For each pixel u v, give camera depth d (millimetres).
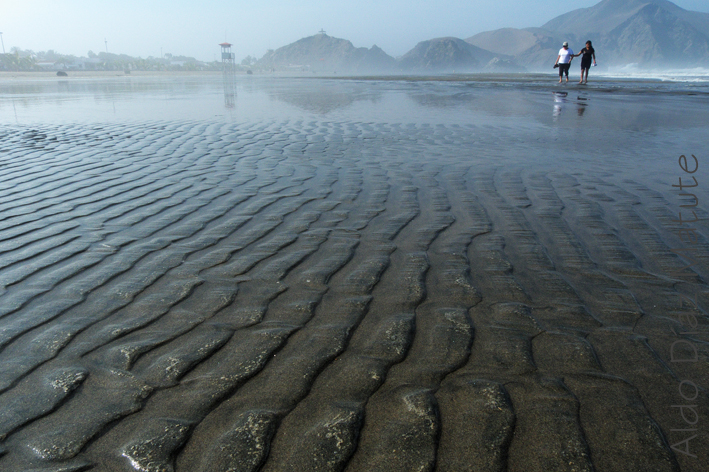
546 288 2057
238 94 16891
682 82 21016
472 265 2311
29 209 3277
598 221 3020
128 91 19672
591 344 1607
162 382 1400
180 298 1951
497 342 1621
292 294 1991
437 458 1111
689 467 1091
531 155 5277
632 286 2076
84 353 1553
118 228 2875
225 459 1112
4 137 6750
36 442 1166
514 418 1245
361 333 1685
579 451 1134
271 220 3035
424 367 1479
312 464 1096
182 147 5887
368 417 1252
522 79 26281
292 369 1466
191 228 2875
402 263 2334
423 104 11648
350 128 7578
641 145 5766
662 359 1519
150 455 1125
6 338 1639
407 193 3738
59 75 60906
